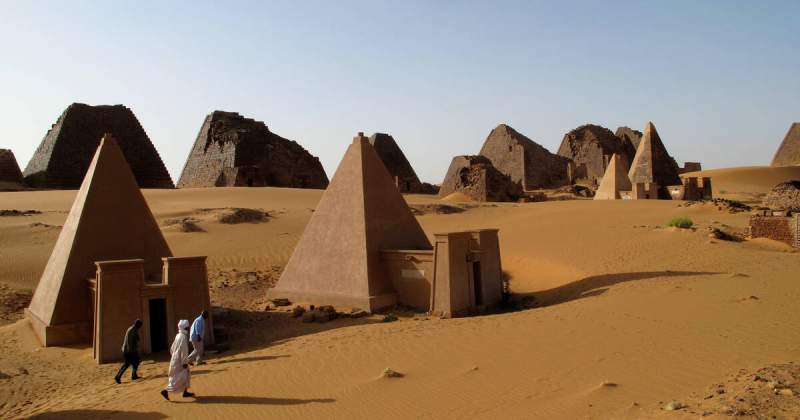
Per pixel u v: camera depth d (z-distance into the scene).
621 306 13.55
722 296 13.69
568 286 18.73
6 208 42.53
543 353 9.91
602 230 28.69
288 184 74.44
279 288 19.73
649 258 21.30
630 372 8.42
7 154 60.19
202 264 14.94
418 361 10.25
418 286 17.81
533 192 73.44
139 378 11.80
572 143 92.62
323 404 8.48
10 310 19.81
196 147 77.88
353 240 18.61
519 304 18.08
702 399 6.75
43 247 28.80
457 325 13.46
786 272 16.91
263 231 34.22
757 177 87.69
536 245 26.56
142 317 13.95
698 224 29.47
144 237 16.92
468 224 36.72
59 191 54.78
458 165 66.56
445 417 7.50
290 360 11.38
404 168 83.38
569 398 7.61
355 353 11.30
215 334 15.20
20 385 11.52
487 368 9.39
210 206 44.88
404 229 19.88
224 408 8.75
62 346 14.77
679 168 116.12
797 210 29.02
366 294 17.62
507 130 87.81
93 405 9.70
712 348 9.24
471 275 17.45
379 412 7.93
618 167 54.28
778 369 7.34
